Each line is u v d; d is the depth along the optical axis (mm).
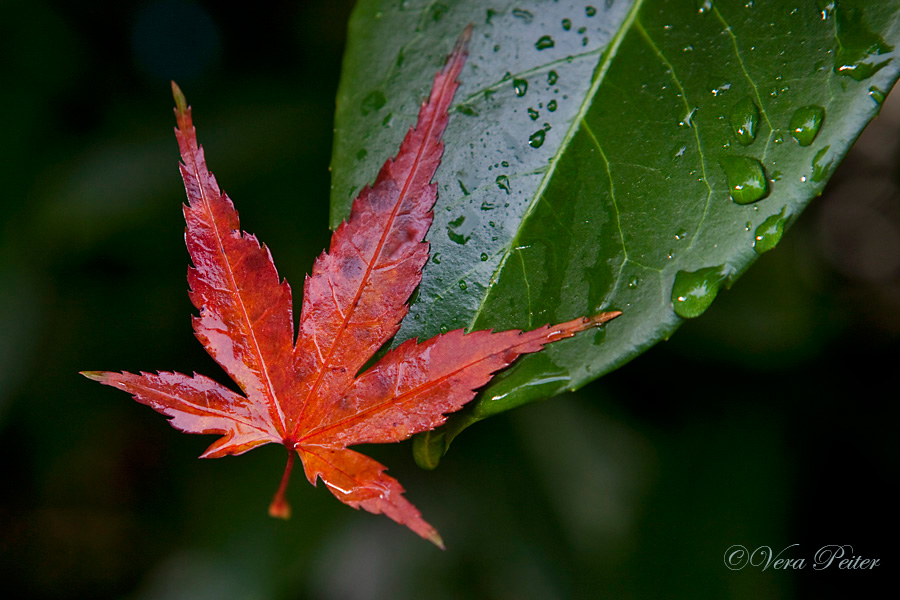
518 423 389
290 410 307
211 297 307
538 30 312
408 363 305
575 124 310
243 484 376
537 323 307
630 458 379
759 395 406
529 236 308
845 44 306
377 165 311
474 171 310
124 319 417
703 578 364
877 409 429
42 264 395
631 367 400
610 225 308
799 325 372
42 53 422
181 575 368
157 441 465
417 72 312
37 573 500
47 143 417
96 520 494
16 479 481
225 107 434
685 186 308
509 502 375
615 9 312
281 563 365
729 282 305
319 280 307
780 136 306
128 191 390
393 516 300
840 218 590
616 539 369
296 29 446
